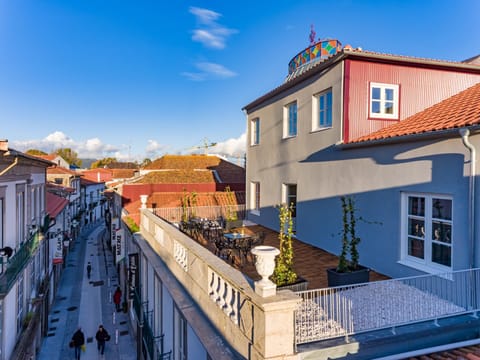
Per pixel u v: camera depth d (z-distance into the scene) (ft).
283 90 44.68
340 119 32.07
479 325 17.42
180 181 86.69
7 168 31.99
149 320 42.09
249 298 13.64
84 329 60.80
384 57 31.45
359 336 15.24
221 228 47.62
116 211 92.73
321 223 36.04
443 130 20.86
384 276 26.66
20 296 39.45
